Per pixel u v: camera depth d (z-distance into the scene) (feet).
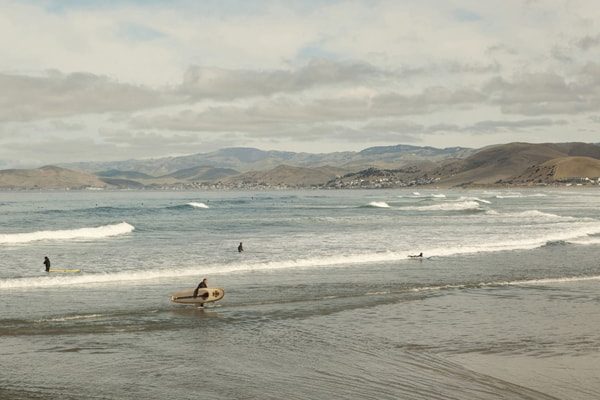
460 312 71.56
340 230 188.96
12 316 67.56
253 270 103.55
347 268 106.73
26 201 564.71
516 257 123.13
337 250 132.05
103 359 51.96
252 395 43.06
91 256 121.49
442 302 77.71
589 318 68.54
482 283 92.43
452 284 91.35
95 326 63.77
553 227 197.67
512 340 58.34
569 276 99.96
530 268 108.37
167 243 147.84
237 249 134.00
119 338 59.11
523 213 280.92
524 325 64.85
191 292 75.00
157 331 62.08
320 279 94.89
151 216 272.92
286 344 57.21
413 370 48.83
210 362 51.19
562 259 120.37
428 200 508.12
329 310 72.49
